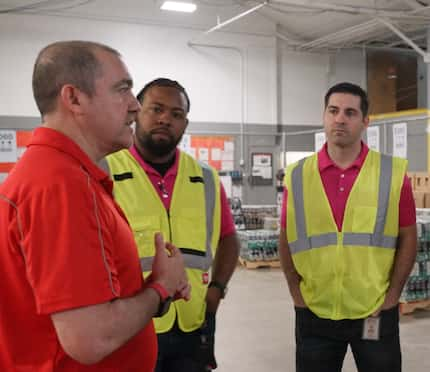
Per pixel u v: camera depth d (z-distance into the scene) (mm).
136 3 9172
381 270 1960
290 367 3537
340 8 7797
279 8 9383
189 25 9555
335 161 2041
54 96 1028
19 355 957
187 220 1796
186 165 1896
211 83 9781
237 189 10000
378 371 1949
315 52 10602
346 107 1958
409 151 6871
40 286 882
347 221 1977
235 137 9977
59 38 8734
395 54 11266
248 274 6707
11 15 8422
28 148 1013
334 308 1980
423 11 7910
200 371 1783
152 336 1225
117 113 1068
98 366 1015
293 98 10453
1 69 8406
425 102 10859
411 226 1965
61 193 913
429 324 4422
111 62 1057
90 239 922
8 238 921
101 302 917
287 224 2096
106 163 1780
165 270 1135
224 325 4500
